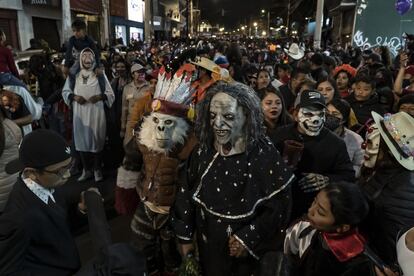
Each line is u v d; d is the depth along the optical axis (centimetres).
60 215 172
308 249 171
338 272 158
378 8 1391
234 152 181
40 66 546
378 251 177
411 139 181
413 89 414
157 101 214
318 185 217
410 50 762
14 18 1062
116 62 579
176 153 219
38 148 160
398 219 169
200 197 188
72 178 448
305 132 229
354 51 1085
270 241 183
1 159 223
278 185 178
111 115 491
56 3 1157
